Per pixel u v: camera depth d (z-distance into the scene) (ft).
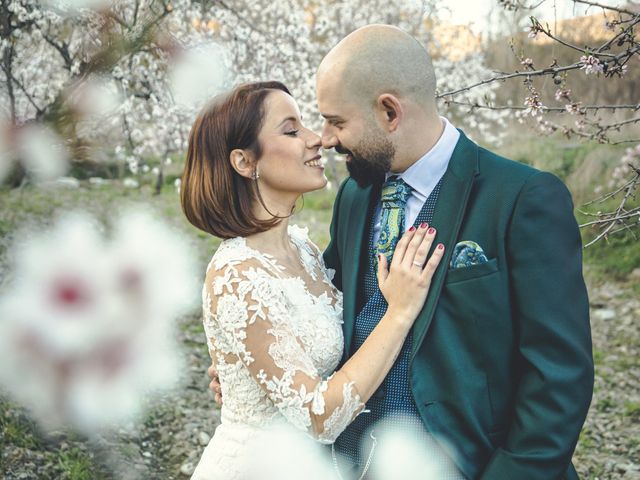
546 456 5.38
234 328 6.13
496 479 5.56
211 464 6.63
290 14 22.27
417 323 6.00
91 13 12.42
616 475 12.14
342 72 6.03
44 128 12.57
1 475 10.20
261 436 6.45
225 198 6.56
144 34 12.84
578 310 5.59
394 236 6.41
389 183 6.53
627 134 23.80
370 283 6.68
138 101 18.70
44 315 9.70
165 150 28.17
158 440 12.42
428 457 6.00
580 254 5.77
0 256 15.64
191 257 20.40
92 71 12.69
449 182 6.12
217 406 13.97
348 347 6.56
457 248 5.88
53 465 10.78
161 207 26.40
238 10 22.21
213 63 17.79
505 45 27.63
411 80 6.01
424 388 5.92
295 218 28.22
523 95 29.32
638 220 8.83
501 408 5.85
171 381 14.07
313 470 6.52
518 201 5.67
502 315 5.71
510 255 5.67
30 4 13.33
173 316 16.88
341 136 6.19
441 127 6.34
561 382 5.41
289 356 6.03
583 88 24.35
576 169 26.02
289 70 22.26
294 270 6.82
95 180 27.63
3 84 13.04
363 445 6.43
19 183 15.39
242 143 6.47
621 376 16.07
